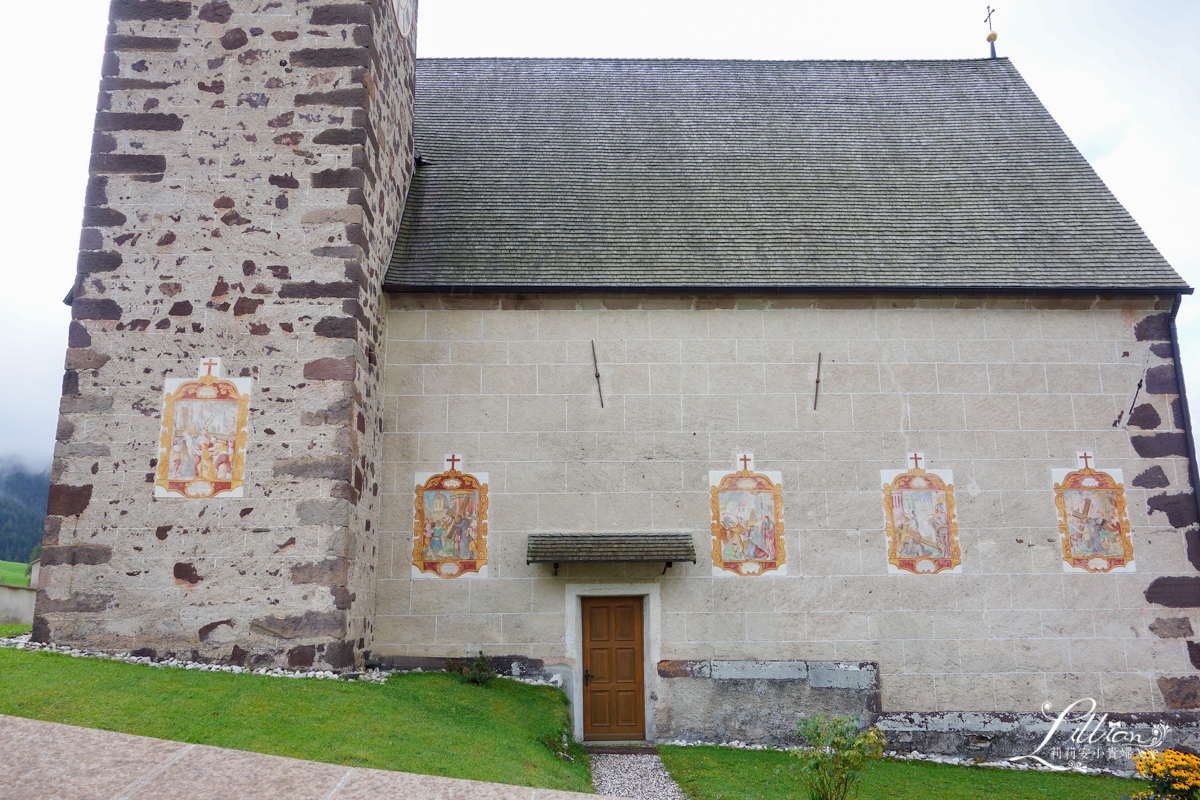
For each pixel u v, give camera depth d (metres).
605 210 13.12
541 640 10.67
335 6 10.68
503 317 11.67
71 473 9.31
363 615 10.10
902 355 11.70
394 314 11.59
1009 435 11.44
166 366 9.66
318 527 9.27
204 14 10.57
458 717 8.42
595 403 11.43
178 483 9.34
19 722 5.15
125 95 10.30
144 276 9.86
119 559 9.11
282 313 9.85
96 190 10.05
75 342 9.66
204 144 10.23
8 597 13.73
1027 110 15.50
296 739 6.70
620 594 10.87
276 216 10.09
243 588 9.09
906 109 15.64
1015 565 11.01
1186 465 11.36
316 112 10.38
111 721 6.54
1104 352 11.75
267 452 9.45
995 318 11.86
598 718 10.66
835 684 10.60
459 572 10.83
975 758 10.41
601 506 11.09
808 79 16.42
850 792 8.75
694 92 15.99
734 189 13.69
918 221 13.09
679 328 11.73
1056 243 12.63
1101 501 11.23
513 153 14.26
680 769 9.27
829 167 14.23
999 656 10.73
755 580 10.91
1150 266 12.10
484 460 11.18
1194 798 7.77
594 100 15.70
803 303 11.84
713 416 11.44
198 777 4.71
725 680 10.61
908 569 10.98
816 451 11.34
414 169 13.70
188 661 8.88
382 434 11.16
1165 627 10.84
